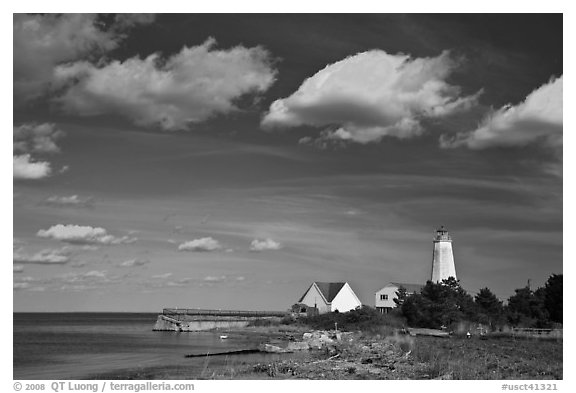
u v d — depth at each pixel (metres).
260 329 102.00
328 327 91.50
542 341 60.62
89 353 70.00
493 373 41.03
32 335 116.19
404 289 104.12
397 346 53.41
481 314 80.50
